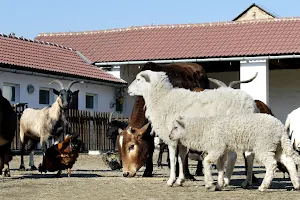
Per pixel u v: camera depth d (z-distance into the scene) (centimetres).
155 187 1345
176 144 1358
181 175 1378
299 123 1677
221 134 1230
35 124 1919
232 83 1507
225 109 1311
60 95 1912
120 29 3838
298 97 3662
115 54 3531
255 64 3225
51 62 3169
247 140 1219
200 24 3688
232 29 3547
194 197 1160
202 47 3406
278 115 3700
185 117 1271
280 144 1230
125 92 3506
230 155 1309
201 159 1686
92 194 1219
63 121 1916
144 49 3531
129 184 1415
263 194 1196
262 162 1220
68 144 1641
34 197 1178
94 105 3341
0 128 1580
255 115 1226
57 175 1648
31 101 2919
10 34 3241
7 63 2786
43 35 3938
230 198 1139
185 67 1662
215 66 3675
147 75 1373
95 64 3497
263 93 3206
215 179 1537
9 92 2816
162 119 1355
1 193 1242
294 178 1241
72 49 3556
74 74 3150
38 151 2778
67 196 1191
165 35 3659
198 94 1346
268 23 3525
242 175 1761
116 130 2191
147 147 1563
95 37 3812
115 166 1902
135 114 1578
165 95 1360
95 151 2861
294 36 3319
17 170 1922
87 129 2988
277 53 3169
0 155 1645
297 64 3572
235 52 3262
